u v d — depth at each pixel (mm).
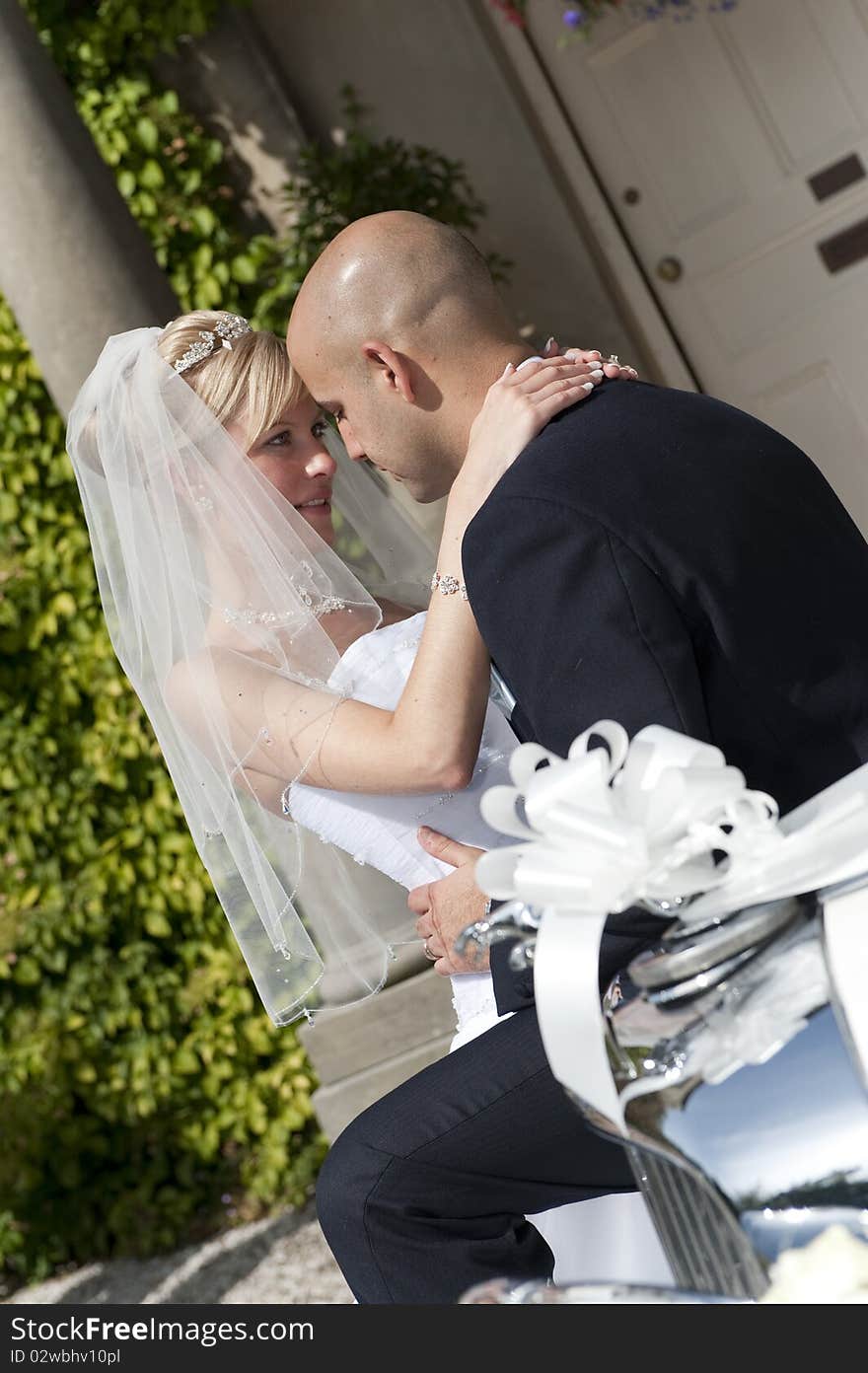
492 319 1765
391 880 2393
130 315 3432
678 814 1184
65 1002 4512
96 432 2117
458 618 1734
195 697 1969
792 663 1459
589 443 1505
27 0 4613
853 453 4867
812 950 1198
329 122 4844
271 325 4480
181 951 4582
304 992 2170
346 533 2492
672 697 1378
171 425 2037
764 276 4840
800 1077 1158
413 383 1739
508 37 4809
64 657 4582
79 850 4574
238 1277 3939
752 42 4707
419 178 4629
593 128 4871
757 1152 1160
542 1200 1686
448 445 1772
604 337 4867
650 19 4750
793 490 1561
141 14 4594
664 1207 1246
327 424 2312
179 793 2135
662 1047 1222
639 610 1399
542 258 4852
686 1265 1233
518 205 4832
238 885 2158
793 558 1497
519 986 1614
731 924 1248
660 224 4891
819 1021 1167
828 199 4738
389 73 4805
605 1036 1218
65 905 4516
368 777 1824
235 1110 4480
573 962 1215
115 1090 4492
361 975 2367
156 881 4570
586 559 1417
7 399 4531
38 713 4582
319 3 4797
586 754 1222
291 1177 4367
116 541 2178
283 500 2082
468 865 1873
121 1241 4359
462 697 1738
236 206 4750
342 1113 3377
